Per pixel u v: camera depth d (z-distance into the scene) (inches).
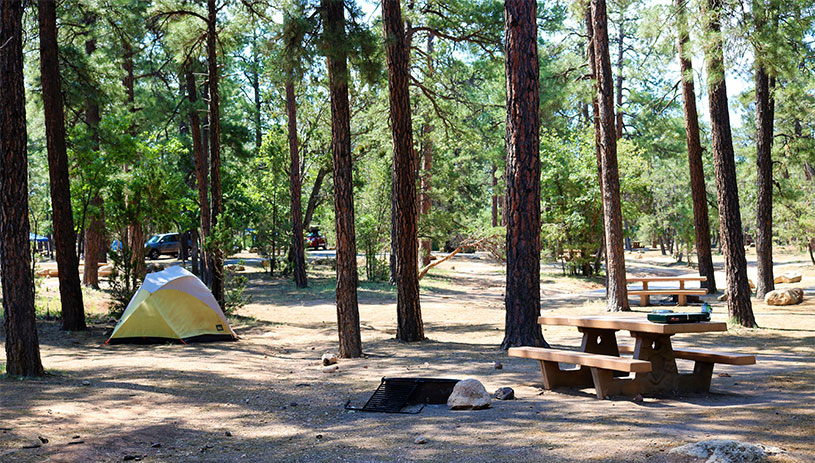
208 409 294.8
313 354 489.4
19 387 336.5
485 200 2342.5
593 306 819.4
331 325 674.8
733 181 568.7
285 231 1269.7
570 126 1465.3
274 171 1282.0
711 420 209.3
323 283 1170.6
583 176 1331.2
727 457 159.8
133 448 226.4
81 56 787.4
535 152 448.1
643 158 1449.3
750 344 458.3
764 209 811.4
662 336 284.4
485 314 781.9
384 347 505.0
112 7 839.1
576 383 311.3
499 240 839.7
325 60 504.1
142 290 573.0
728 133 564.1
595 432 204.7
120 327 557.6
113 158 842.8
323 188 1359.5
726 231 567.2
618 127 1540.4
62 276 619.5
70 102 784.3
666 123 1400.1
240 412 288.5
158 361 449.4
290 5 482.0
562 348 445.4
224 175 1263.5
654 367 281.7
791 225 1448.1
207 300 583.2
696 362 287.6
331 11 481.1
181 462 208.7
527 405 266.8
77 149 802.2
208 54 750.5
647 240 2691.9
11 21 370.9
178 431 253.8
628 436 194.9
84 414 275.1
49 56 628.4
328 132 1256.8
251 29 740.0
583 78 875.4
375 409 281.6
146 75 1133.1
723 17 524.4
